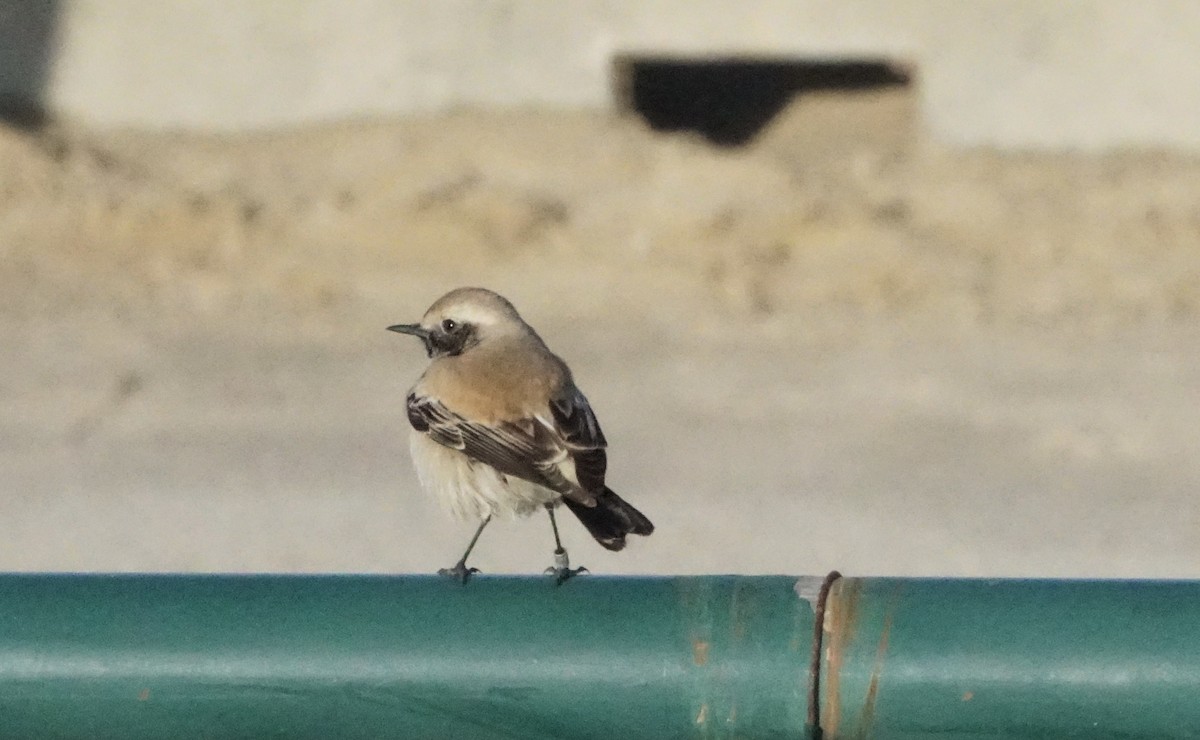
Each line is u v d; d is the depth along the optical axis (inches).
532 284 812.0
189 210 860.0
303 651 148.3
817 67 1073.5
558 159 941.8
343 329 761.0
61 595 151.3
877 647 144.9
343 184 920.3
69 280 809.5
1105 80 1022.4
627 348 735.7
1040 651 143.3
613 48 1039.6
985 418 639.8
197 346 733.9
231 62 1034.7
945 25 1027.9
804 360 718.5
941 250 853.8
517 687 147.3
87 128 1026.7
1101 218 898.7
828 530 513.3
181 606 150.1
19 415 641.0
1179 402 658.2
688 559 487.5
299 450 601.3
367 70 1036.5
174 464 585.9
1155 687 141.6
